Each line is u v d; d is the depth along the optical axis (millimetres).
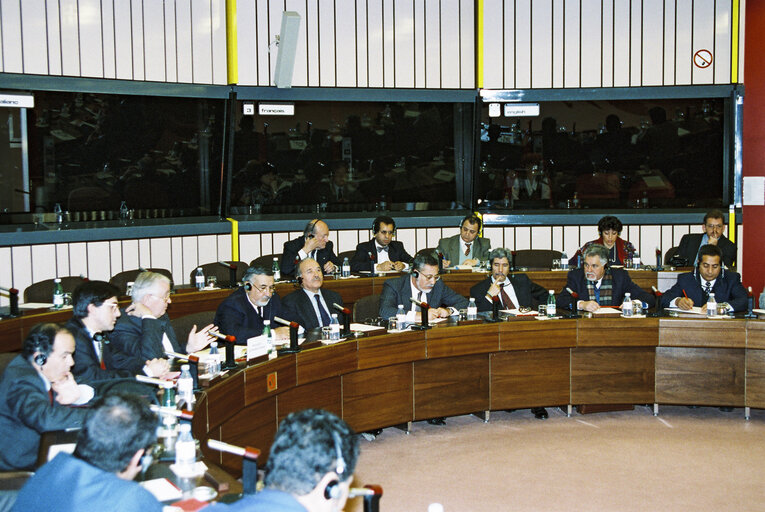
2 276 6910
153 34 7492
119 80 7367
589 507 3965
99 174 7562
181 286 6551
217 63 7816
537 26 8453
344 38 8164
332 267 7148
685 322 5367
